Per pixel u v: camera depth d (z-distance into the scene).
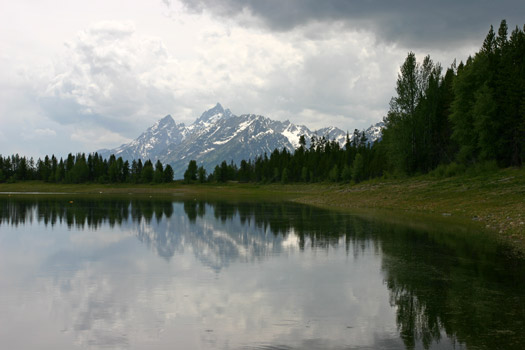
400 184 75.12
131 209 66.31
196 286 17.66
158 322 13.27
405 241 29.16
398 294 16.17
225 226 40.41
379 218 45.47
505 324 12.70
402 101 83.94
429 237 30.58
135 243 29.84
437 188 61.56
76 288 17.42
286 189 172.62
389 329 12.46
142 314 14.03
